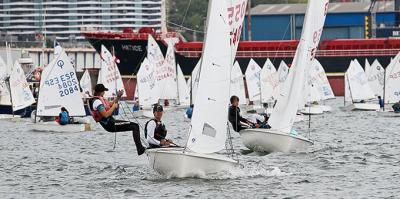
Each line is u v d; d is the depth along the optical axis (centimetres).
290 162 11256
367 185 9375
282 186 9262
